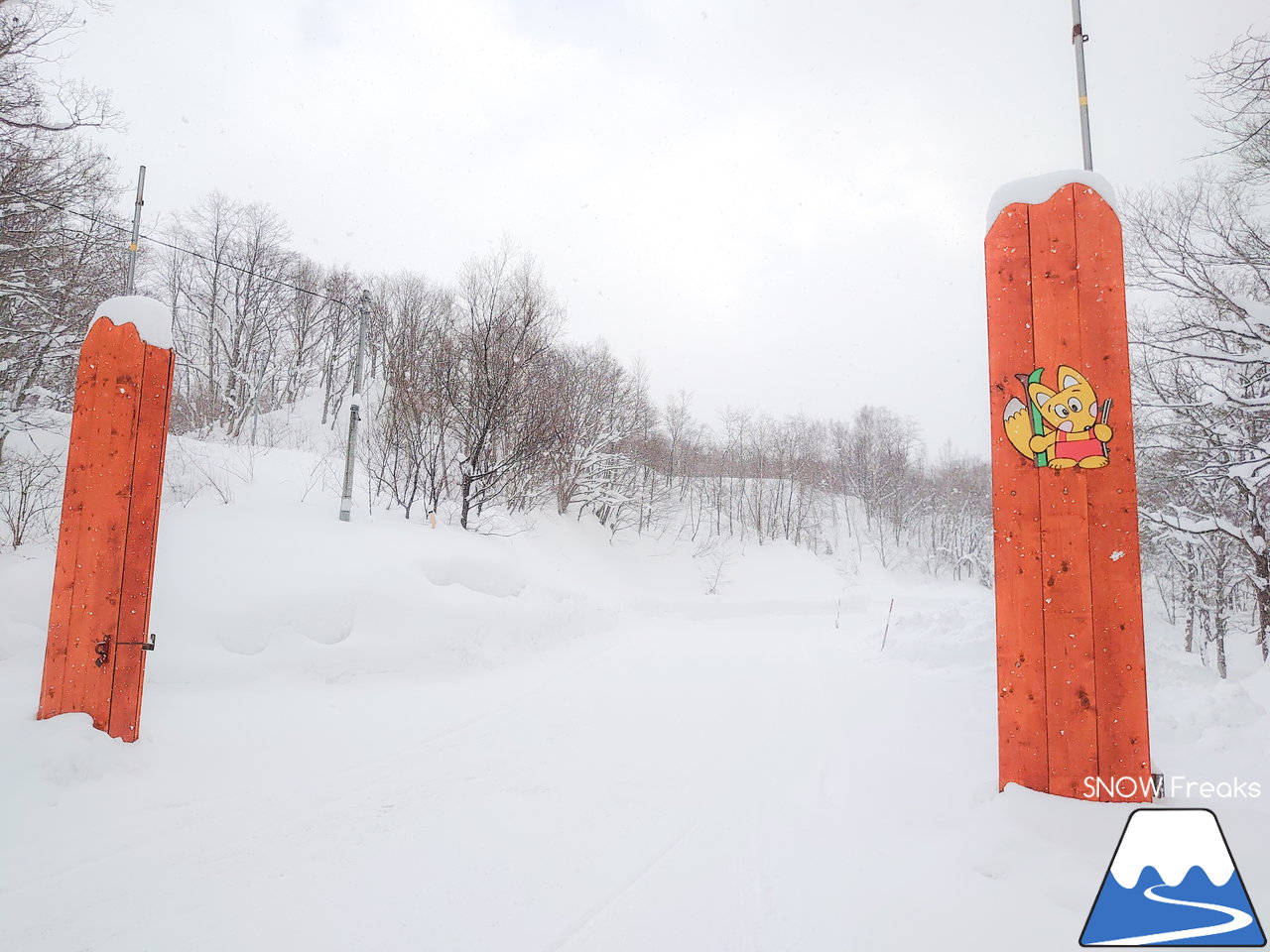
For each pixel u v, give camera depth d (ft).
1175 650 44.93
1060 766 13.05
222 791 17.28
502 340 57.93
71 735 17.04
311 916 11.55
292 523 38.81
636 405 128.36
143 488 19.19
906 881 11.82
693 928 11.14
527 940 10.81
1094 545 13.26
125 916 11.46
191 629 28.19
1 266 36.24
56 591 18.34
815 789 18.02
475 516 56.90
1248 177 31.86
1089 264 13.83
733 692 32.04
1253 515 38.47
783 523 153.89
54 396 37.19
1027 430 14.01
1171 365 40.37
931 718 24.17
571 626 47.75
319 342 141.38
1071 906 10.28
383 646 31.96
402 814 16.30
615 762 20.81
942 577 155.84
